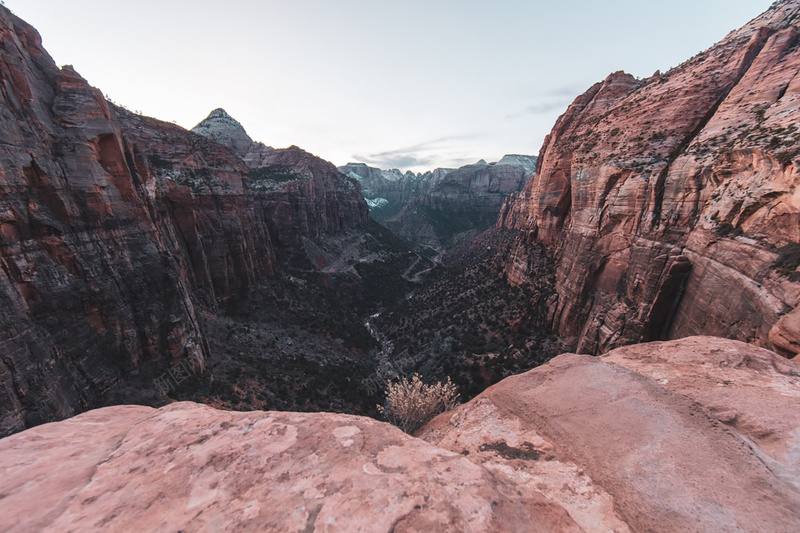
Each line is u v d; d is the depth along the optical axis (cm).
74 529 271
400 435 421
